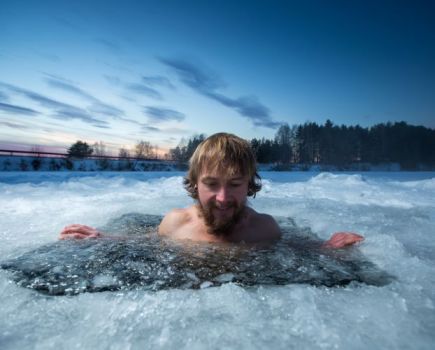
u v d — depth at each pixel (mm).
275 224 2070
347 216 3256
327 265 1467
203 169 1616
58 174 9125
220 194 1604
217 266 1410
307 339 836
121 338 839
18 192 4859
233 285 1174
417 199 4691
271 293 1142
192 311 994
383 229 2590
